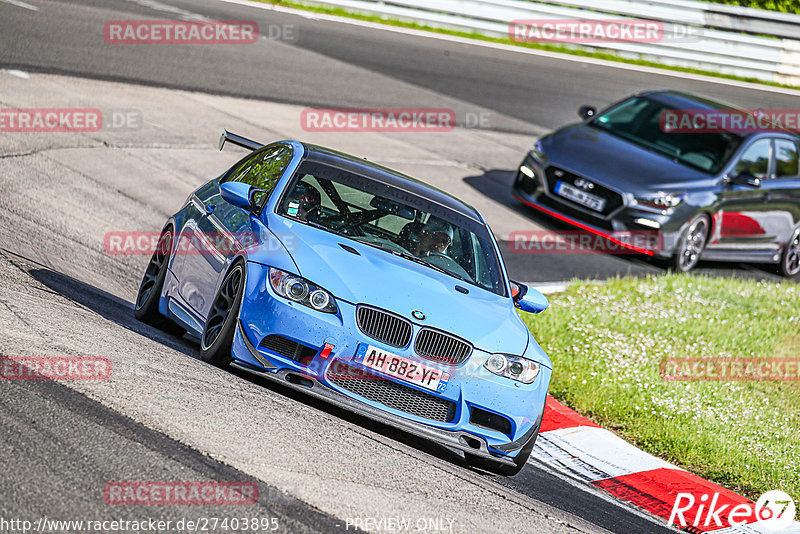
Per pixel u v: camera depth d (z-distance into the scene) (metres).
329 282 20.86
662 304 40.41
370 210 24.31
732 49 96.00
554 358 31.44
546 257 45.53
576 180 48.09
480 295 23.28
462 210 26.36
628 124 52.09
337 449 18.61
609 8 91.56
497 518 17.86
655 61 94.38
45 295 23.67
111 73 52.78
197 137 47.31
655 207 46.53
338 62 69.06
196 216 25.91
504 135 64.62
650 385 30.45
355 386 20.56
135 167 41.28
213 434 17.33
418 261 23.42
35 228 30.95
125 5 67.81
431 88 69.19
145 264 32.34
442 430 20.78
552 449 25.36
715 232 49.00
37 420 16.05
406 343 20.61
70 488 14.20
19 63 49.59
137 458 15.64
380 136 56.81
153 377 19.33
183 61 59.12
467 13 87.06
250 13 75.38
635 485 23.89
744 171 49.50
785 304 45.12
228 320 21.16
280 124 52.75
